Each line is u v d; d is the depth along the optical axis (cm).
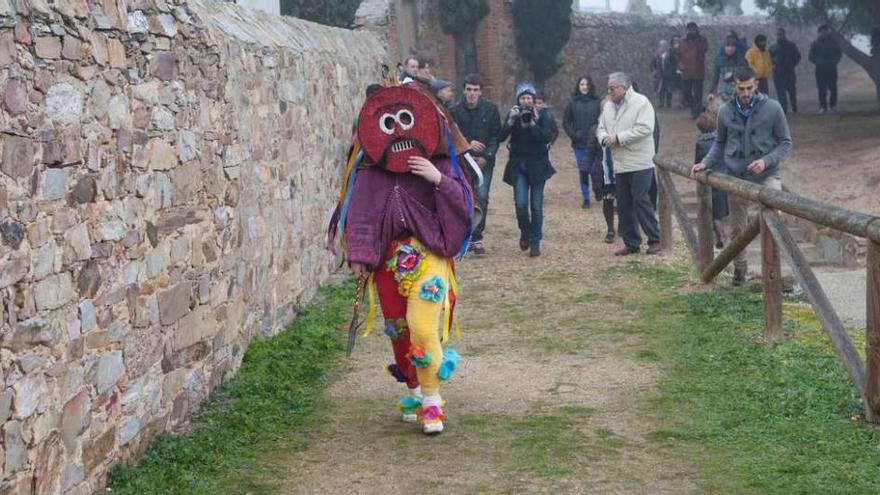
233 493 472
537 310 866
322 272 948
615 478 486
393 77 555
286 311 798
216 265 620
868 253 538
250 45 716
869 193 1452
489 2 2544
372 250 542
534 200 1119
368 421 581
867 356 543
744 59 2409
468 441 543
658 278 973
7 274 383
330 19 1784
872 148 1758
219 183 627
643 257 1098
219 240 626
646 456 514
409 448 534
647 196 1103
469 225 550
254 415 581
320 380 660
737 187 780
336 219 564
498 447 533
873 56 2502
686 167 956
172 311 548
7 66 388
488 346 753
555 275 1014
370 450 531
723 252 870
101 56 468
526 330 798
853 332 754
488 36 2559
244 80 695
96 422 457
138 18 512
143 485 466
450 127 555
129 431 493
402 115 537
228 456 518
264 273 736
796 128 2172
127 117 495
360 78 1149
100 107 466
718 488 470
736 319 793
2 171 383
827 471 481
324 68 962
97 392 458
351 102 1094
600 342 753
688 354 702
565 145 2319
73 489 434
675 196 1045
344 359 715
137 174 505
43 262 411
